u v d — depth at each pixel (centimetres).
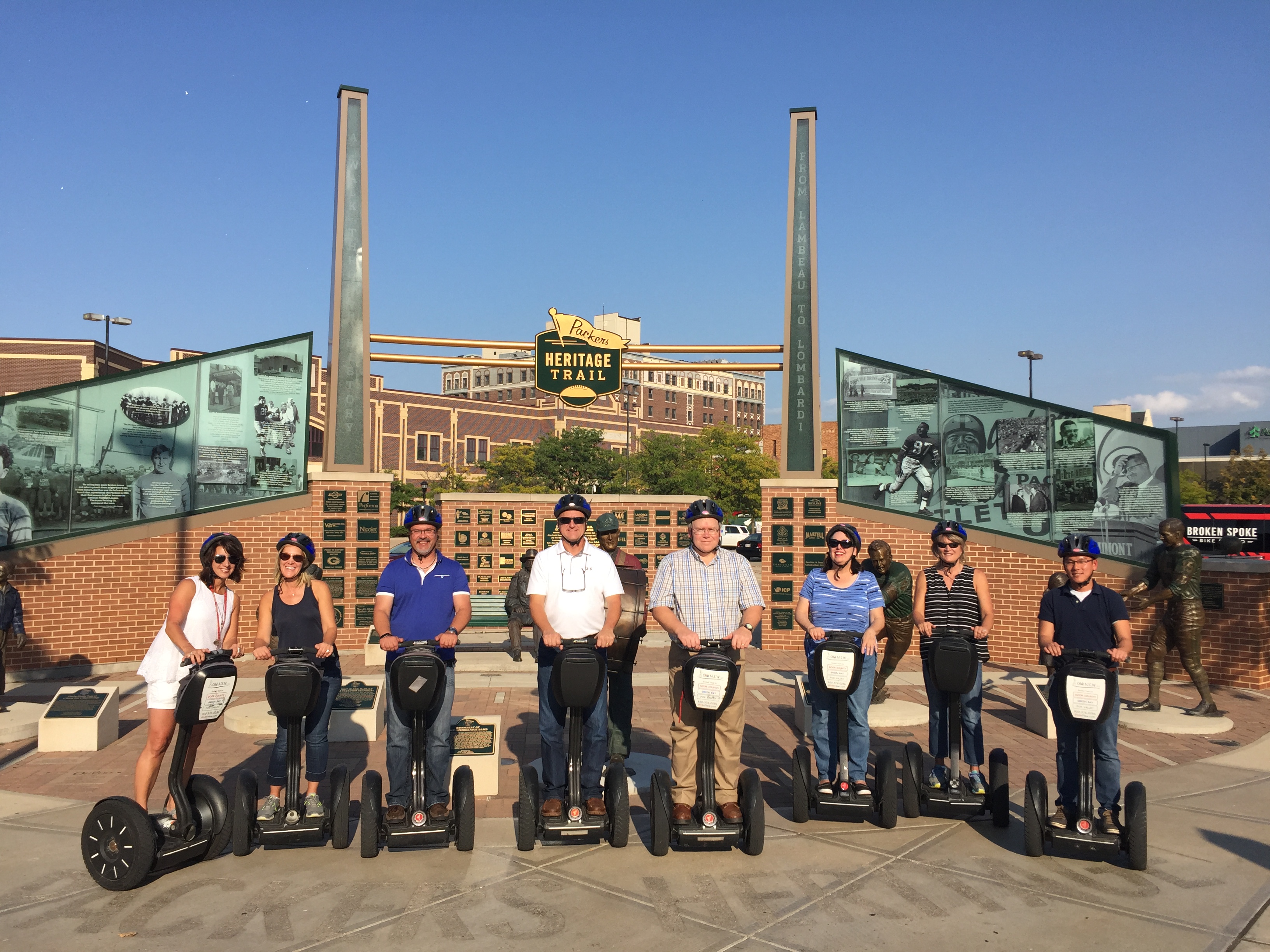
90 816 512
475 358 1569
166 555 1302
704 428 6394
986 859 560
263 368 1385
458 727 708
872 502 1470
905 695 1077
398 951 438
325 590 574
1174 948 445
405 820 552
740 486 5325
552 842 562
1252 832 616
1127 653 552
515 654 1192
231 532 1355
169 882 519
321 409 5953
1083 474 1330
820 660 591
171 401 1319
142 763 537
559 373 1461
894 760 613
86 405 1259
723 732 584
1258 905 496
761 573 1523
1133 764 801
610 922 471
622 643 693
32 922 468
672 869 542
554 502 1833
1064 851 576
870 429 1474
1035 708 909
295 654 553
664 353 1516
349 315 1451
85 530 1250
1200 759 820
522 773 573
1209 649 1185
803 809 617
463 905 491
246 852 553
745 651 1473
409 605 568
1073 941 451
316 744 572
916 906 491
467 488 5772
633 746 840
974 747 638
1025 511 1366
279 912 480
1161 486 1277
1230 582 1173
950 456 1423
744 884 520
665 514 1856
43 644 1209
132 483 1288
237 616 566
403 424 8412
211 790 550
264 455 1382
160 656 539
